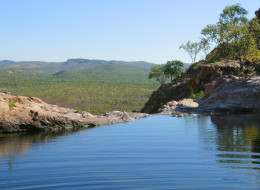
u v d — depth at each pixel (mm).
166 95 58781
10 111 13672
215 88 30141
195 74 49125
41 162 6941
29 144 9781
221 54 55125
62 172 6020
